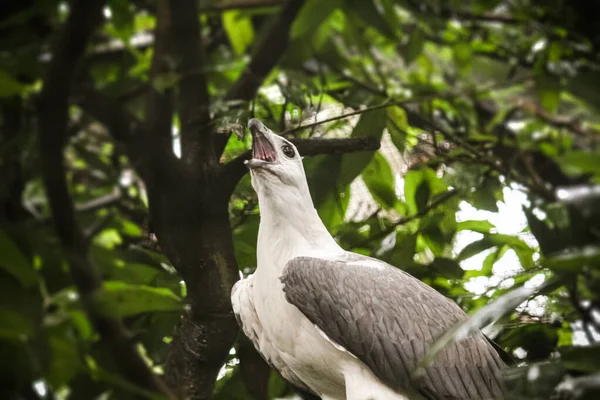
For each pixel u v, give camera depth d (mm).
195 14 8516
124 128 8203
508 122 11828
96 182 10016
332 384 8047
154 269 8141
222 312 8102
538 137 11461
